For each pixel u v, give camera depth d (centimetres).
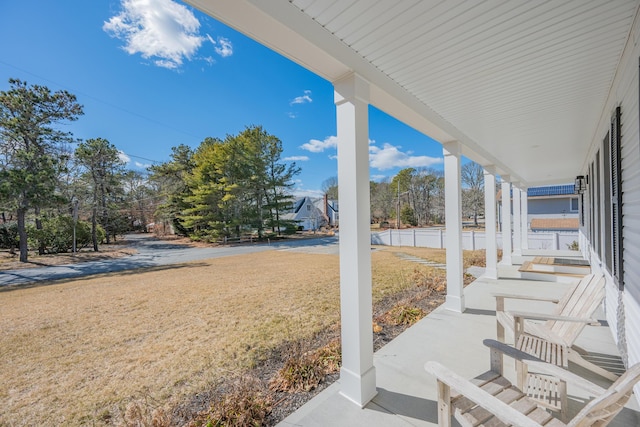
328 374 251
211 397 238
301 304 504
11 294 682
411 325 359
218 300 555
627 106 218
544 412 145
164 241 2208
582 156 577
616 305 285
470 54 208
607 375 221
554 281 555
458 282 391
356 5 156
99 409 235
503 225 755
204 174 2069
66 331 419
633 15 166
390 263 965
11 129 1230
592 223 506
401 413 194
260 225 2098
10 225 1484
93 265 1129
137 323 443
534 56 211
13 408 240
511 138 434
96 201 1791
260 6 143
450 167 394
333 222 3706
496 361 176
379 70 229
